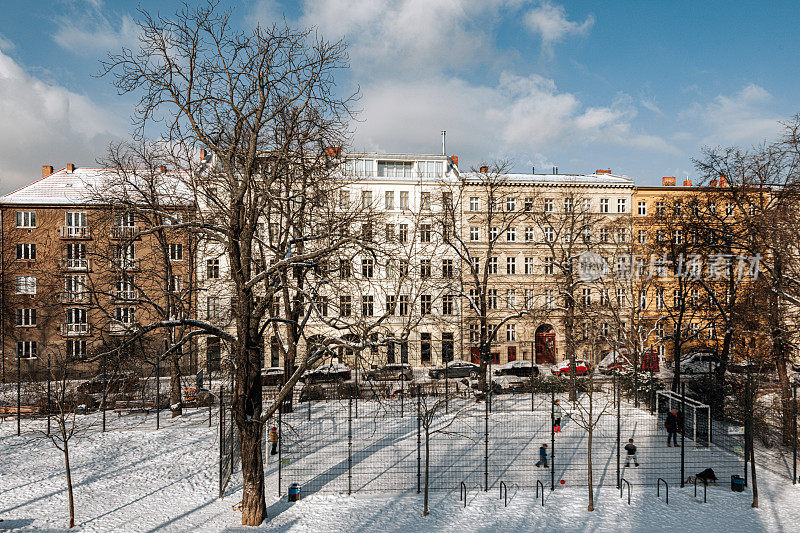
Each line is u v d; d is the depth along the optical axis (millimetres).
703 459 22297
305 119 18188
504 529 15734
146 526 15734
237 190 17172
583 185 47094
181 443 24078
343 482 19547
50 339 41000
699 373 37031
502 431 26203
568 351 34656
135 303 28594
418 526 15938
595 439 24969
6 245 41156
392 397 33062
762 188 26094
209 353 35031
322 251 16031
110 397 30391
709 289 31516
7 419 28172
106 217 26938
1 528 15438
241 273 17172
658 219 36000
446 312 45250
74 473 20250
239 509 17078
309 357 17172
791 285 23641
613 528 15789
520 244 46469
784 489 18953
